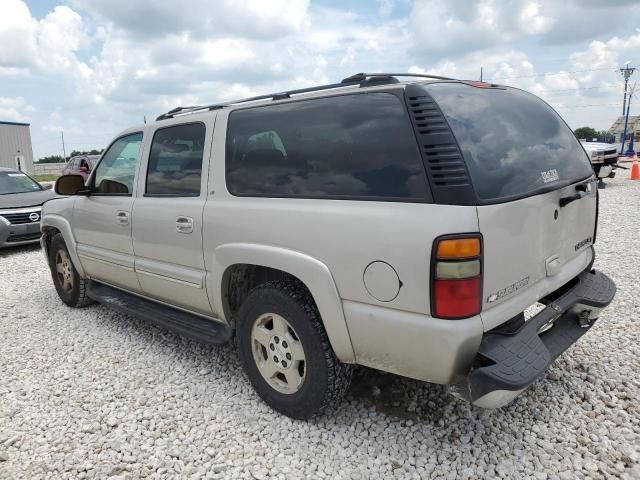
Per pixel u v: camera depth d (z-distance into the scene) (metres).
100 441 2.88
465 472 2.44
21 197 9.20
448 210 2.16
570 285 2.98
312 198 2.66
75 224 4.75
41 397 3.43
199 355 3.95
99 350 4.16
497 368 2.16
